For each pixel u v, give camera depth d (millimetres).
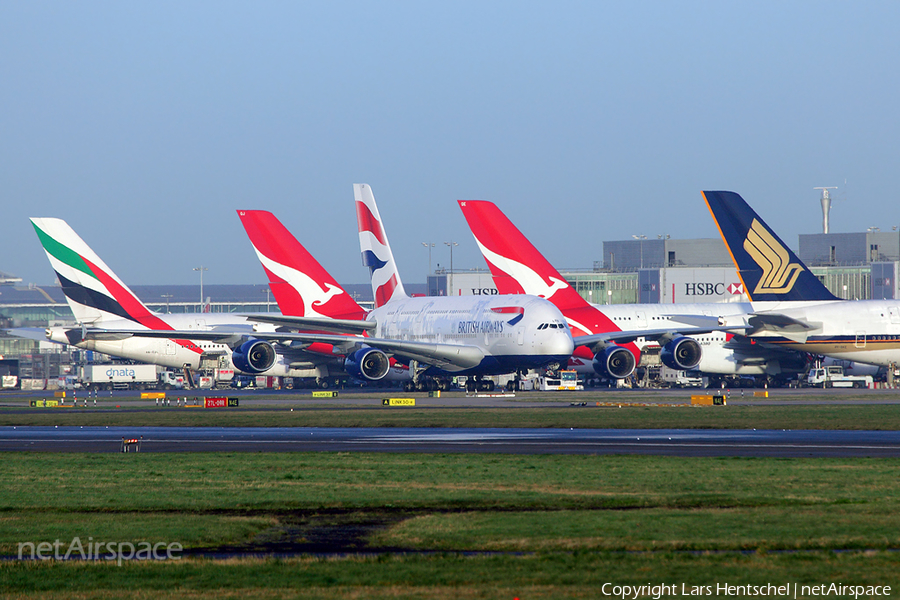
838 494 94125
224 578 65125
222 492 99188
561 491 97688
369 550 72875
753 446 140375
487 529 78688
